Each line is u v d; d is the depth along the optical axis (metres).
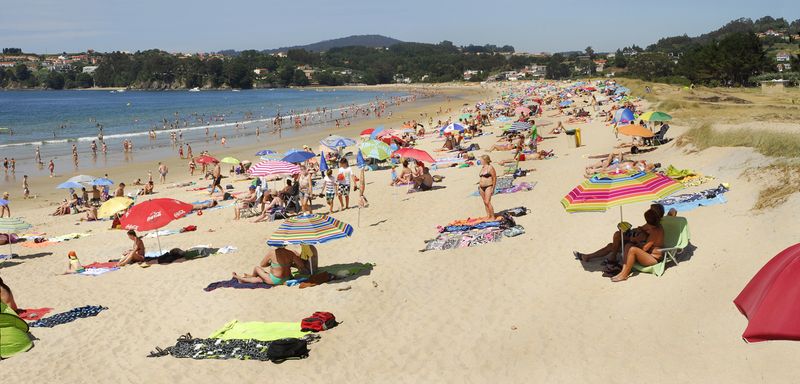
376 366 9.45
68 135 68.44
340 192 20.62
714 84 85.12
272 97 177.50
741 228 11.63
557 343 9.38
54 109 124.88
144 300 13.30
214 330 11.46
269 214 20.91
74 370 10.23
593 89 77.06
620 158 22.59
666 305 9.75
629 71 151.62
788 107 38.62
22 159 47.09
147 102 154.75
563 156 27.09
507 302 11.19
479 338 9.96
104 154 48.75
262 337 10.78
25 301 13.91
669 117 25.52
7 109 125.56
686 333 8.84
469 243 14.69
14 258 17.98
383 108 100.44
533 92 115.31
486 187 16.28
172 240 18.59
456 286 12.30
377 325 10.94
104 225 23.28
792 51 151.00
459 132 38.44
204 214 22.64
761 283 4.20
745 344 8.12
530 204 18.02
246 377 9.46
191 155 45.31
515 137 35.75
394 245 15.68
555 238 14.26
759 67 84.31
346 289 12.75
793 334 3.74
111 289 14.30
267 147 51.41
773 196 12.43
